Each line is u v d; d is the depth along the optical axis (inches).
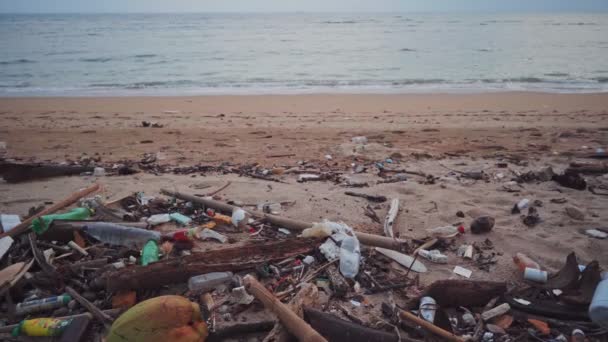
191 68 884.0
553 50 1141.1
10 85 685.9
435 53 1095.6
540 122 416.8
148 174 246.4
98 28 2262.6
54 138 350.9
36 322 110.6
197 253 135.3
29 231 156.3
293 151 307.1
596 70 813.2
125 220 174.2
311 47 1262.3
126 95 616.4
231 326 111.3
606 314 107.0
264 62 966.4
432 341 108.4
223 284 129.9
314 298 119.3
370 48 1222.3
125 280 121.1
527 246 158.1
